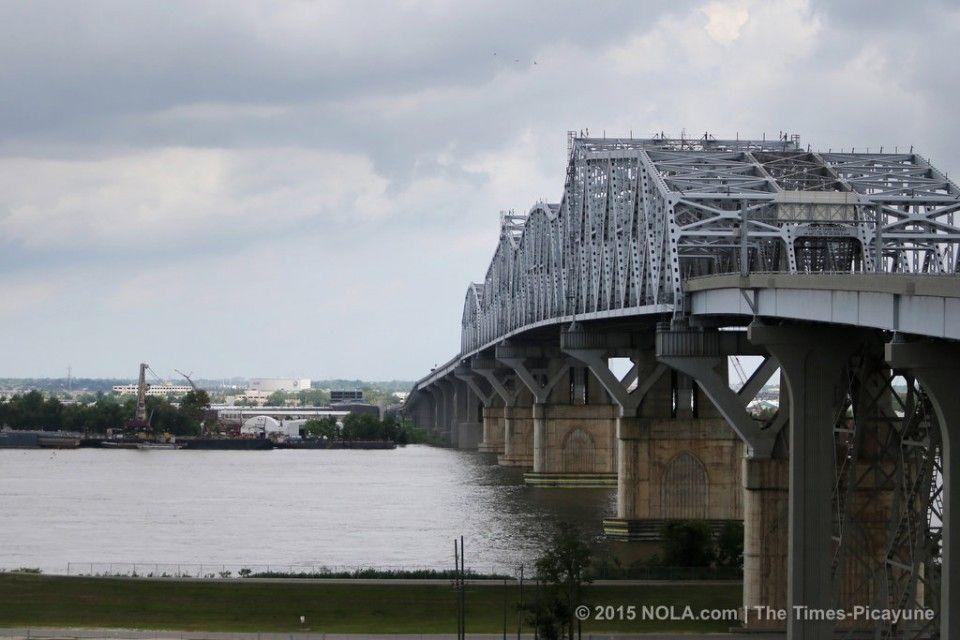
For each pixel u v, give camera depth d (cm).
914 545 13925
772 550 17662
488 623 17712
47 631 17238
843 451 16462
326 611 18375
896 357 11712
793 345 15675
